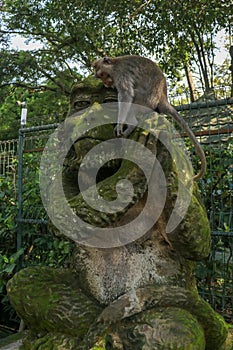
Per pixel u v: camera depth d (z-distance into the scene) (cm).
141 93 233
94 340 184
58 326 198
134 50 1126
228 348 216
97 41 1142
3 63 1242
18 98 1472
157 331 174
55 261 404
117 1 1054
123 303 187
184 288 200
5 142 501
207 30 1096
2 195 462
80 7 1079
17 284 213
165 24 1012
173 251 204
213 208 322
